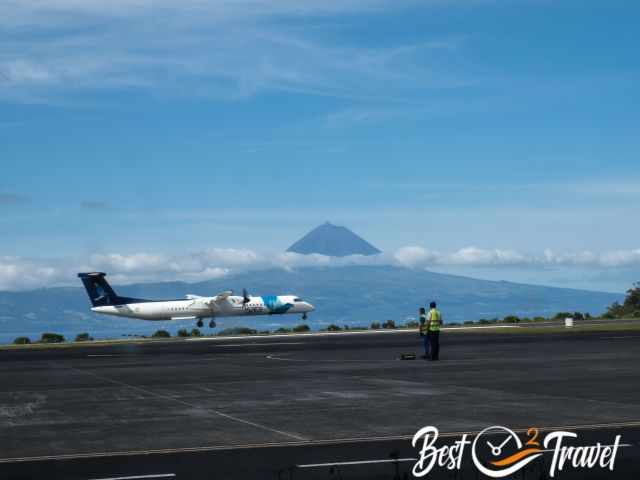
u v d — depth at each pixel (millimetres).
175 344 56156
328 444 13516
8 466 12211
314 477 11117
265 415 17031
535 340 46781
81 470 11781
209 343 56219
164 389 22797
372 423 15648
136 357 39125
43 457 12859
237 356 38469
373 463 11953
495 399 19047
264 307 96250
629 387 21219
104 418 17062
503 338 50469
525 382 22875
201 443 13812
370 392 21016
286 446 13391
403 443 13492
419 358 34031
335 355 37750
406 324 99000
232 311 95875
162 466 11945
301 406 18406
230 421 16281
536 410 17047
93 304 94125
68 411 18344
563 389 20938
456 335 57156
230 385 23578
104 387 23734
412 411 17203
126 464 12156
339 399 19594
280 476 11180
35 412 18266
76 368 32062
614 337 48562
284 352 41250
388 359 34219
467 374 25797
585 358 31703
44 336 77000
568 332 57344
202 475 11266
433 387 22016
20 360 38875
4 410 18719
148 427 15711
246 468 11695
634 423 15180
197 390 22328
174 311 94438
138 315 94062
